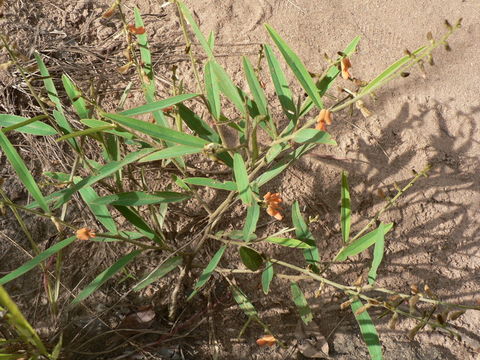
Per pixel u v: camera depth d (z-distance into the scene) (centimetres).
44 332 47
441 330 52
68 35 60
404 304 53
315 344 51
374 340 43
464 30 64
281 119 58
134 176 54
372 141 58
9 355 38
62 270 50
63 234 42
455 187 57
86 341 47
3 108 54
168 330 50
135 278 51
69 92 44
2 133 38
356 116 59
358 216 56
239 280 52
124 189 53
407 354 51
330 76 43
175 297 48
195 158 56
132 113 39
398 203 56
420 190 57
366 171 57
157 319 50
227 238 53
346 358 51
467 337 52
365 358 51
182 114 44
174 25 63
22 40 58
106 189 53
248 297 52
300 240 47
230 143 56
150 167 54
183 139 39
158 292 51
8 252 50
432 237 56
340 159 57
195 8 64
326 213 55
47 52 58
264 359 50
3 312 45
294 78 60
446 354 52
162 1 64
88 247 51
